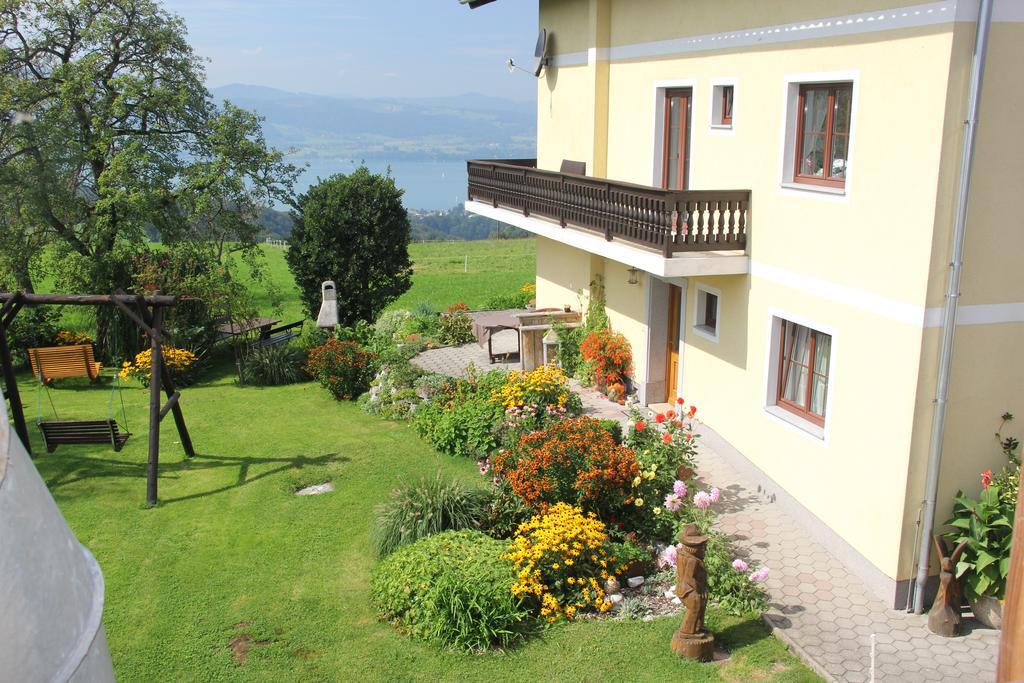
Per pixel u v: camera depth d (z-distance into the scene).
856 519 8.66
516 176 15.62
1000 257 7.71
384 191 21.42
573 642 7.92
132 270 19.95
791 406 10.09
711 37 11.07
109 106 20.12
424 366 17.20
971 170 7.36
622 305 14.55
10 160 19.59
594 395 14.66
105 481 12.48
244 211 21.92
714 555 8.53
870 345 8.33
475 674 7.55
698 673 7.29
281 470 12.72
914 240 7.66
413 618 8.37
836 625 7.86
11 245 19.56
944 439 7.92
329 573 9.54
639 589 8.84
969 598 7.97
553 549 8.52
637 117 13.41
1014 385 8.05
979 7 7.07
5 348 12.96
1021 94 7.41
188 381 18.14
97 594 3.76
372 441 13.87
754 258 10.42
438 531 9.68
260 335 20.94
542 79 16.89
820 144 9.31
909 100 7.63
